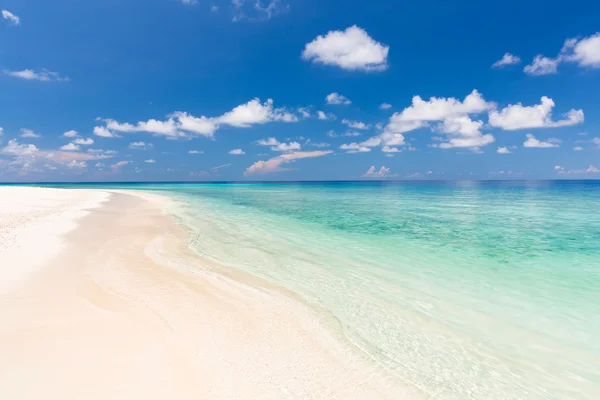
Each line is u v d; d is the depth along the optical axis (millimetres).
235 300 7414
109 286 7957
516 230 17078
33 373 4207
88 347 4969
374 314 6805
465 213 25078
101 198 37938
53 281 7941
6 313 5969
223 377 4520
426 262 10812
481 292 8047
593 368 4992
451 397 4336
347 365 5004
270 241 14016
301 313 6801
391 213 24875
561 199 42219
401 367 5000
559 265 10492
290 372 4758
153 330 5727
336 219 21328
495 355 5348
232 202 35906
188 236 14805
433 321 6504
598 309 7051
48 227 14914
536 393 4434
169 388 4125
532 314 6832
